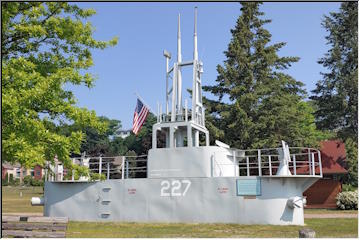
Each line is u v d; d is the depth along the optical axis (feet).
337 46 127.44
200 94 70.90
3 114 41.19
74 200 69.56
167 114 69.82
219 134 123.75
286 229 55.01
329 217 79.82
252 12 140.46
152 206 64.13
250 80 128.36
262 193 59.62
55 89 45.24
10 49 50.70
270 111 123.44
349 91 124.36
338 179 120.57
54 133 46.09
